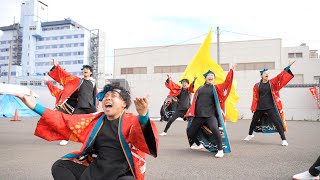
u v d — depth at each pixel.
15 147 6.66
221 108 5.91
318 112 20.77
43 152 5.99
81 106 6.93
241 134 10.12
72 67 86.00
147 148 2.36
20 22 88.75
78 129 2.62
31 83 60.91
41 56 88.38
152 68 35.44
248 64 32.66
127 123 2.47
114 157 2.50
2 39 88.62
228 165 4.83
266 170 4.46
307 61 33.47
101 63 79.19
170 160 5.26
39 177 4.01
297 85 24.89
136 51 36.09
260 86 7.41
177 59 34.88
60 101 6.86
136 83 24.69
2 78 75.62
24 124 13.53
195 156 5.67
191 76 12.99
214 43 33.50
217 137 5.64
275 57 31.97
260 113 7.48
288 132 10.89
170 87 10.12
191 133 6.06
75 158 2.62
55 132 2.68
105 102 2.54
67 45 86.94
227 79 5.70
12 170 4.40
